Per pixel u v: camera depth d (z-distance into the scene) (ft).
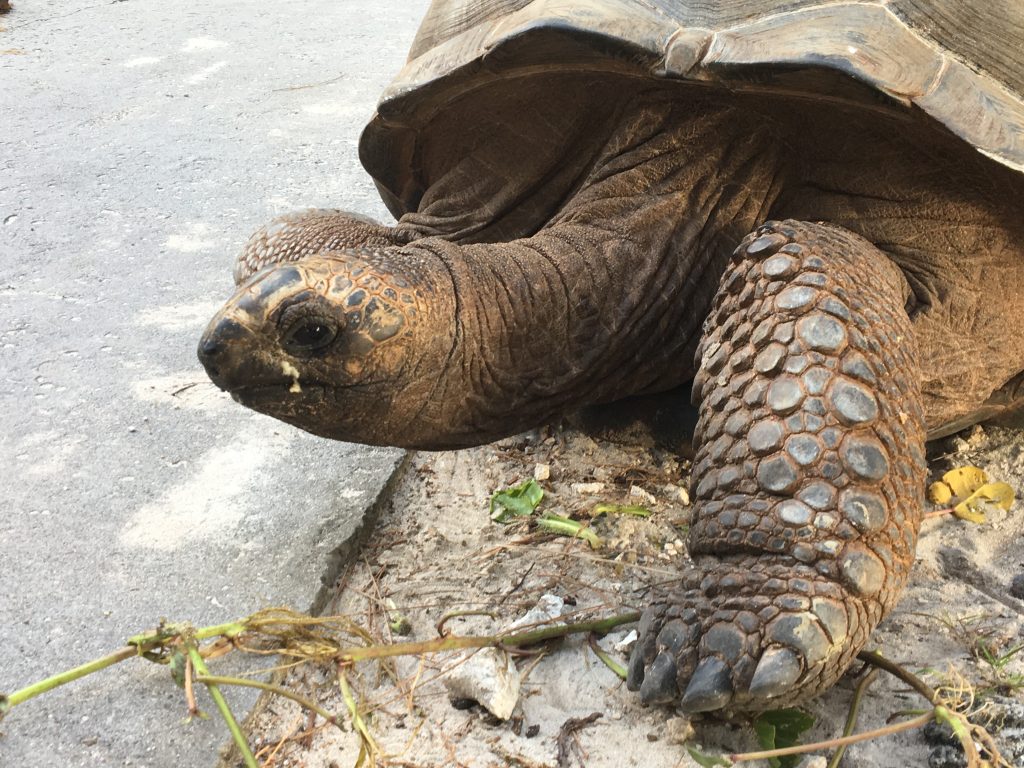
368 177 5.19
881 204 2.43
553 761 1.94
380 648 1.95
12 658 2.14
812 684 1.84
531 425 2.56
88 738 1.96
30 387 3.28
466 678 2.04
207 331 1.98
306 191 4.98
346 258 2.13
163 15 8.62
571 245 2.50
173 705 2.04
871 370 1.93
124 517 2.64
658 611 1.95
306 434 3.05
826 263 2.06
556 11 2.35
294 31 8.21
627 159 2.58
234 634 1.93
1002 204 2.35
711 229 2.56
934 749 1.93
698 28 2.28
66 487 2.77
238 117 6.08
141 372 3.39
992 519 2.71
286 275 2.00
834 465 1.86
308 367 2.04
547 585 2.44
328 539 2.55
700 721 2.01
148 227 4.52
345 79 6.93
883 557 1.84
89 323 3.69
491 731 2.02
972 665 2.16
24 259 4.18
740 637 1.78
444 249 2.34
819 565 1.81
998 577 2.49
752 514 1.88
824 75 2.10
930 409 2.53
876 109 2.15
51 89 6.51
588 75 2.51
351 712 1.81
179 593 2.36
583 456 2.99
